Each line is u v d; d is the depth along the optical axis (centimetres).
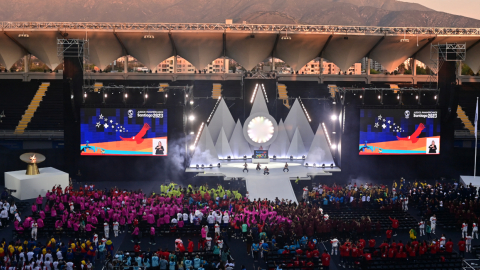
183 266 3125
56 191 4841
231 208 4375
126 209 4138
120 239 3953
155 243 3878
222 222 4128
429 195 4941
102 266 3391
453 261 3409
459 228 4372
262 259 3581
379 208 4766
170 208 4156
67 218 4078
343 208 4725
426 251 3516
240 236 4122
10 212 4325
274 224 3938
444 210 4694
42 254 3152
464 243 3616
